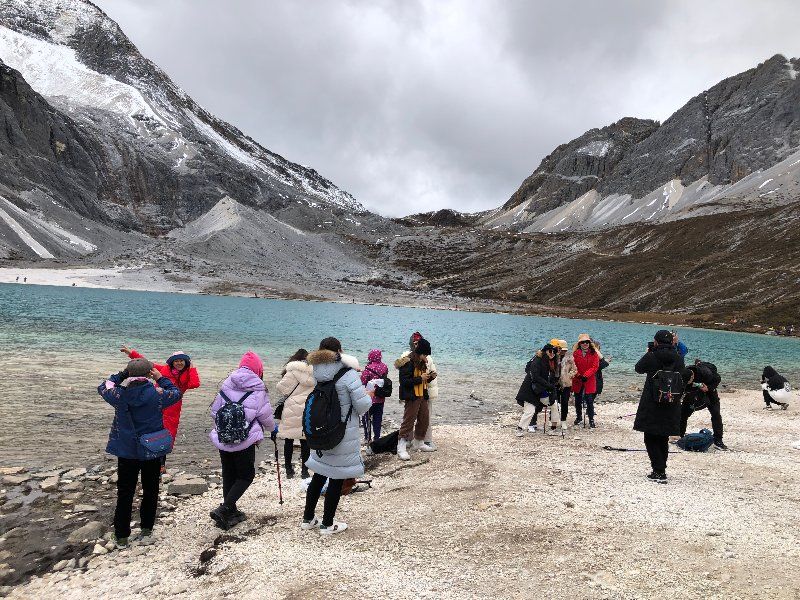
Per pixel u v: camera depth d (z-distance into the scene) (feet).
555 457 33.76
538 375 41.06
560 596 15.56
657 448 28.04
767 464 32.14
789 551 18.57
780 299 335.88
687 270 439.63
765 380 56.95
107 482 27.35
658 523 21.44
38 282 310.65
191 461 32.17
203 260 474.90
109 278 359.87
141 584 17.46
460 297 485.97
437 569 17.56
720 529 20.74
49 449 32.07
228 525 22.26
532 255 629.10
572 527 20.99
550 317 371.56
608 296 443.32
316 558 18.62
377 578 16.98
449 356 104.12
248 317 182.60
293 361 28.53
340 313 258.57
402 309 361.30
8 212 427.33
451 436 40.22
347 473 20.48
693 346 176.35
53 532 21.48
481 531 20.74
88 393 47.75
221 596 16.31
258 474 30.94
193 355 79.66
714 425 37.06
